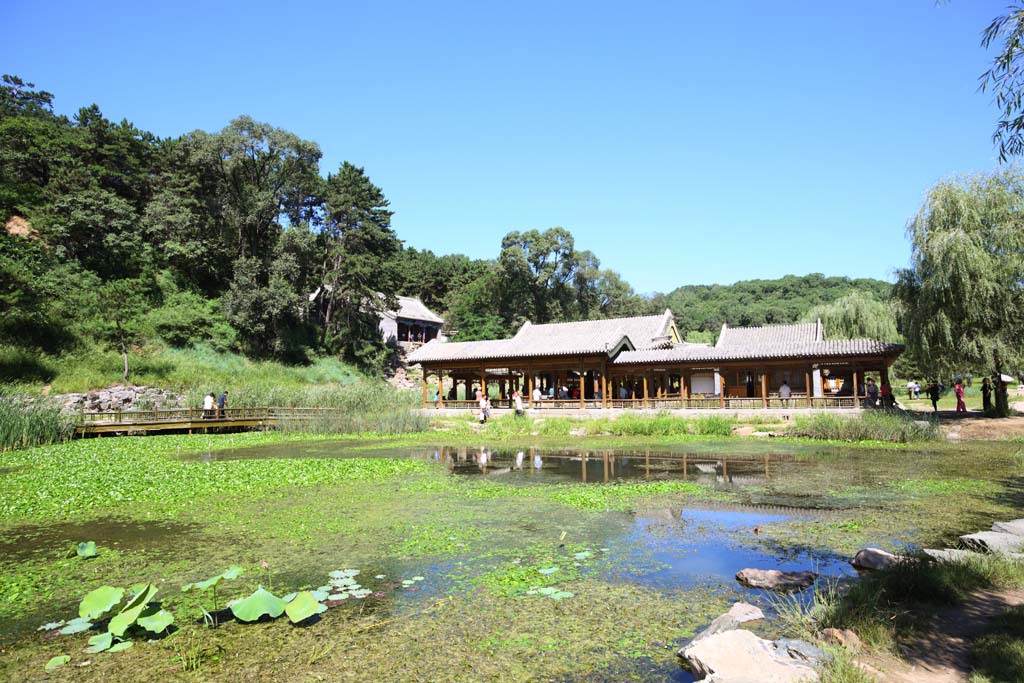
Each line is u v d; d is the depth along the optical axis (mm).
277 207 57125
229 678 5160
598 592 7051
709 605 6617
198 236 52688
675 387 43312
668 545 9016
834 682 4445
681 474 16031
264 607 6199
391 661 5414
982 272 23719
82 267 43312
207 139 52250
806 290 117625
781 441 23922
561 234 69562
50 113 59000
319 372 51750
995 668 4562
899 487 13438
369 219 60250
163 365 41344
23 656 5723
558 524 10422
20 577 8039
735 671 4703
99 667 5422
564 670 5191
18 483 15164
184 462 19484
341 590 7211
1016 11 7062
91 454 21703
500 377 45469
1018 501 11828
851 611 5887
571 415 35625
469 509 11711
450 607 6648
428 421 31844
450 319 81375
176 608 6824
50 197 44469
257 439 27469
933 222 25688
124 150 51719
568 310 70750
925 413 29016
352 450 23047
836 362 31969
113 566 8445
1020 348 24047
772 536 9445
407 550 8859
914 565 6922
